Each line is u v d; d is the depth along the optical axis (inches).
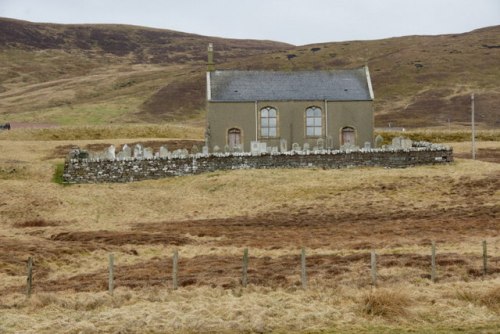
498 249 1460.4
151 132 4389.8
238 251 1565.0
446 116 7052.2
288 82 2987.2
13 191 2299.5
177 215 2132.1
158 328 973.8
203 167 2556.6
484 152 3334.2
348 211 2068.2
